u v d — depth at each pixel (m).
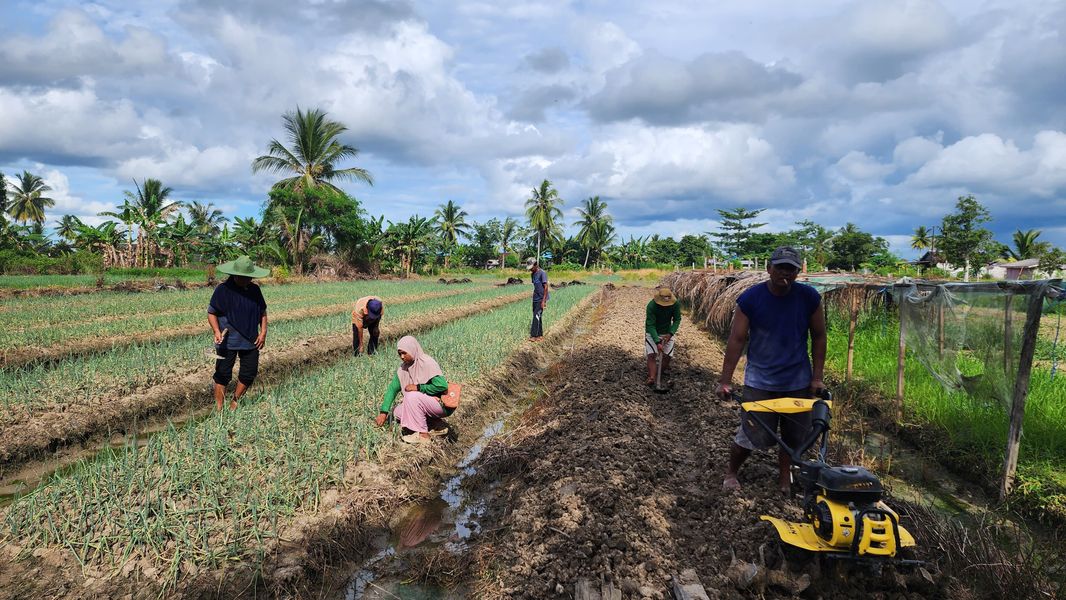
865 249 62.34
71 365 8.24
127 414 7.02
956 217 44.22
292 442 5.61
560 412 7.42
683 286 22.98
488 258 83.88
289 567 3.90
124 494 4.52
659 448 5.83
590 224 75.81
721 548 3.90
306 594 3.77
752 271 15.51
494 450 6.26
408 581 3.98
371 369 8.53
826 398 4.12
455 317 17.53
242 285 6.97
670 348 8.59
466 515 5.02
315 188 39.56
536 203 69.00
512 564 3.91
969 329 5.76
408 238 52.00
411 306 18.72
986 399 5.63
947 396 6.52
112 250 41.12
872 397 7.41
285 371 9.78
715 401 7.54
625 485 4.81
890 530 3.20
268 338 11.22
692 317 19.34
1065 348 9.97
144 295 20.02
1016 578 3.44
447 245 69.19
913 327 6.59
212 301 6.85
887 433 6.64
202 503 4.41
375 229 50.19
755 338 4.45
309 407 6.69
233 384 8.57
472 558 4.13
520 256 85.38
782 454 4.45
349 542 4.36
